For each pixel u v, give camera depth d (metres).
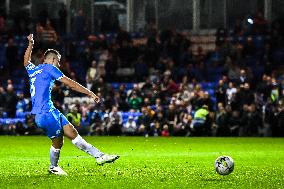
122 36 100.81
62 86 93.88
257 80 93.38
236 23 103.62
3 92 91.12
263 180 30.20
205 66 96.31
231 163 31.06
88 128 85.69
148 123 84.00
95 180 29.38
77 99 92.44
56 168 32.38
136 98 88.12
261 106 82.94
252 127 81.81
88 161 41.62
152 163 40.88
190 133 82.56
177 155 48.78
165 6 113.44
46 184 27.78
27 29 109.44
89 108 86.31
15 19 110.19
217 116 82.19
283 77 90.94
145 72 97.06
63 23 108.81
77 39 107.50
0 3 117.88
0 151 53.47
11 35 108.81
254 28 102.44
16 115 90.44
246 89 83.12
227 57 95.75
